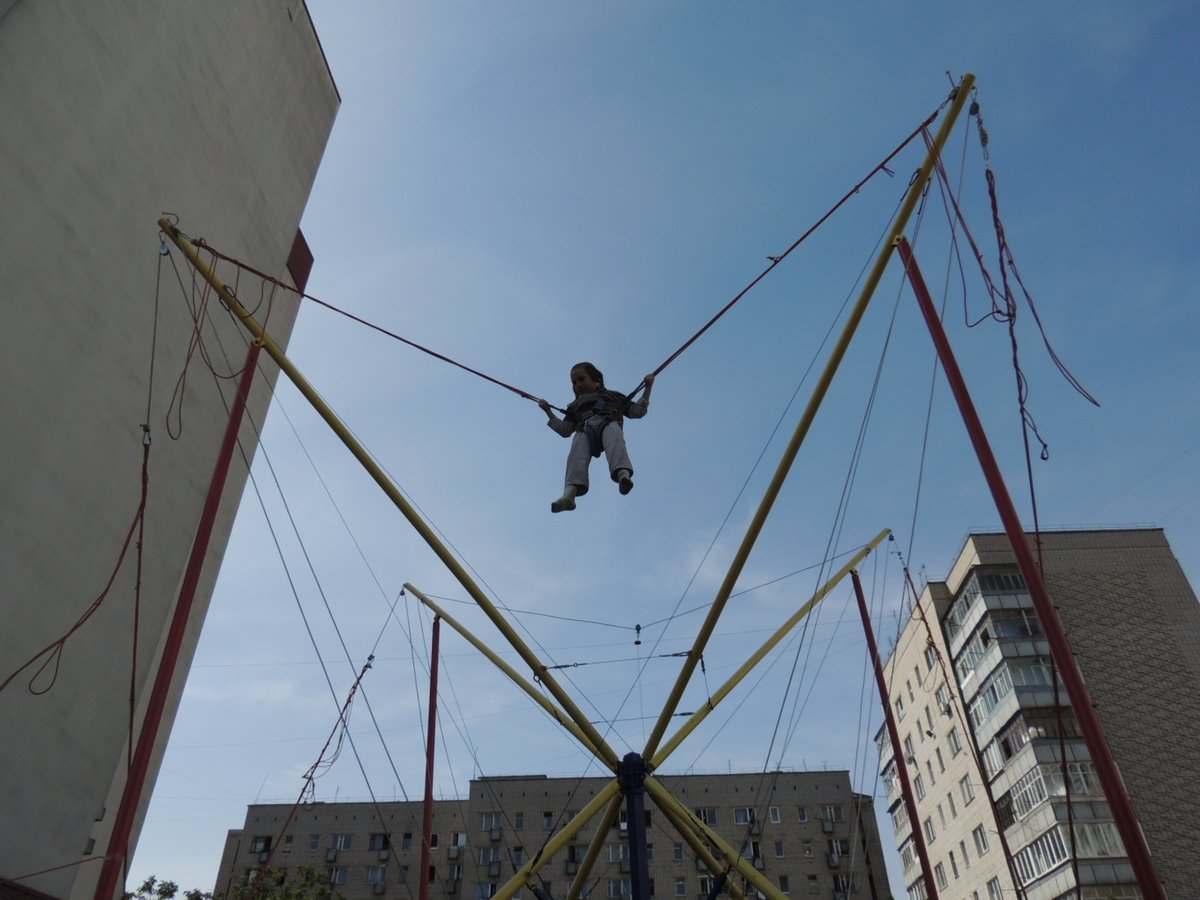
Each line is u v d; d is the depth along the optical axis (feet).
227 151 72.38
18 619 47.73
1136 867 25.43
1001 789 157.89
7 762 46.47
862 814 232.73
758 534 43.21
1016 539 31.35
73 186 53.26
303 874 176.04
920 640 195.11
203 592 75.15
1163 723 148.36
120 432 56.80
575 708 52.70
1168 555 169.99
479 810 238.89
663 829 231.50
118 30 58.59
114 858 30.22
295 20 87.86
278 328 89.04
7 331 47.60
